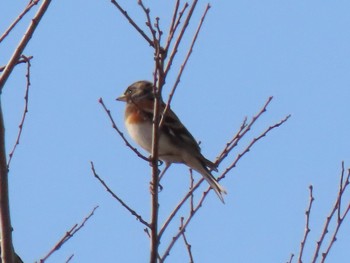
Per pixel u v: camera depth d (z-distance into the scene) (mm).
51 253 10227
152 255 9680
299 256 10273
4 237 9055
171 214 10641
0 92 9227
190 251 10680
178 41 9633
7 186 9180
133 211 9820
